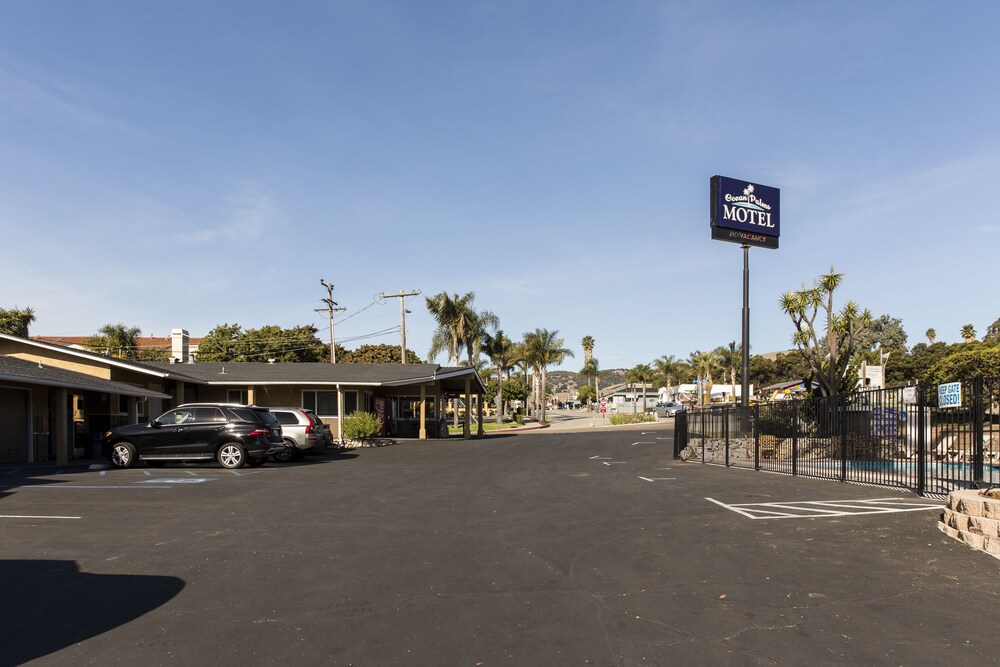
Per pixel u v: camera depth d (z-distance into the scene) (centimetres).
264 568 757
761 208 2450
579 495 1335
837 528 952
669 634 544
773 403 2012
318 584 693
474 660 495
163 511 1134
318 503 1228
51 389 2192
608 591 663
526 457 2397
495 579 708
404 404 4200
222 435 1886
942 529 909
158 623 578
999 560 759
